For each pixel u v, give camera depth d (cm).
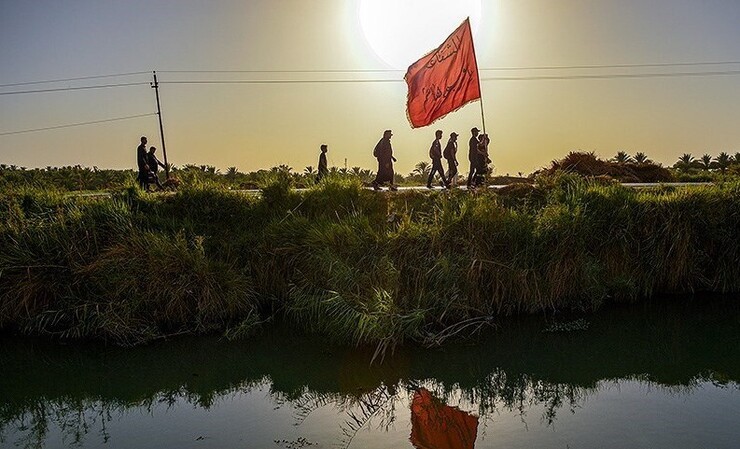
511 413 825
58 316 1162
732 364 1025
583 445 704
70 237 1230
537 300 1239
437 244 1208
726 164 4706
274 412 845
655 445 699
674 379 955
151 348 1107
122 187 1592
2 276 1177
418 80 1723
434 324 1144
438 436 746
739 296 1363
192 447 726
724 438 718
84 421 835
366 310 1055
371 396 902
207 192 1494
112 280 1145
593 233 1313
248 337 1139
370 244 1212
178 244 1211
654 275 1353
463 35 1652
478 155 1847
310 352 1073
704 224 1359
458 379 970
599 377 973
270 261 1279
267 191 1510
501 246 1243
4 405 903
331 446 719
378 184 1806
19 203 1443
